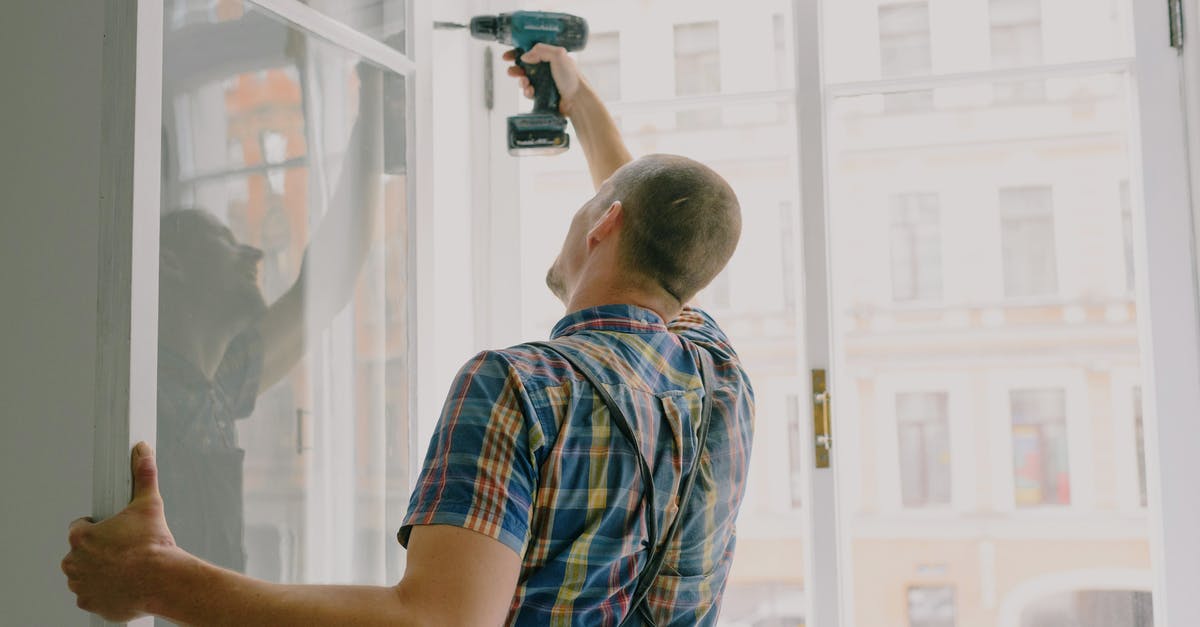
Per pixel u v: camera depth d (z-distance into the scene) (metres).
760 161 6.59
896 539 7.11
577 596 0.88
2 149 1.16
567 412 0.88
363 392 1.51
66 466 1.12
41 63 1.15
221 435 1.23
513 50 1.61
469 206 2.06
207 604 0.75
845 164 7.13
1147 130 1.75
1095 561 6.74
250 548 1.27
